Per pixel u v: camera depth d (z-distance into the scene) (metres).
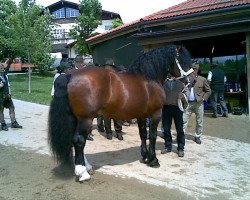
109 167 5.58
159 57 5.55
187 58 5.84
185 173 5.53
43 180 4.94
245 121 9.84
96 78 4.81
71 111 4.78
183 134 6.47
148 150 5.98
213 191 4.83
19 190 4.56
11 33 18.86
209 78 10.27
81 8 30.56
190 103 7.29
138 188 4.73
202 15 10.44
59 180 4.95
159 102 5.48
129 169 5.57
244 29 9.55
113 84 4.99
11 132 7.89
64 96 4.71
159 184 4.88
